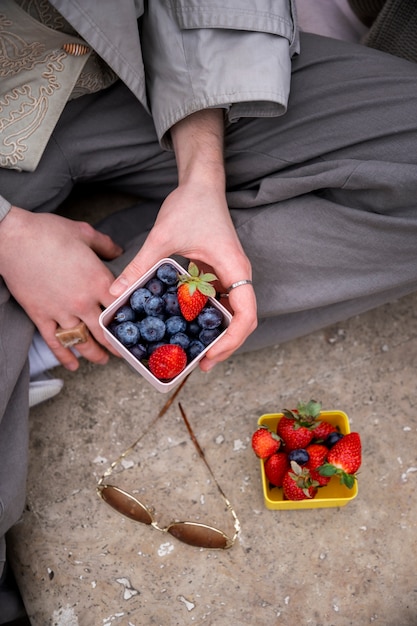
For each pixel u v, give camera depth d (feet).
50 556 5.63
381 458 5.88
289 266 5.29
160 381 4.54
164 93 4.90
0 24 4.21
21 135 4.87
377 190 4.96
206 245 4.83
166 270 4.53
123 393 6.06
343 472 4.98
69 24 4.47
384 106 5.02
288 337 5.93
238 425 5.97
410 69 5.15
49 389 5.63
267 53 4.67
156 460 5.87
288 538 5.66
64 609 5.52
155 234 4.82
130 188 6.30
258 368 6.14
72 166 5.59
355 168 4.85
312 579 5.58
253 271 5.35
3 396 4.92
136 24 4.45
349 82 5.09
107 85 5.27
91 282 5.10
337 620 5.50
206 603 5.54
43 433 5.92
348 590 5.56
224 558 5.63
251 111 4.91
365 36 6.15
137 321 4.63
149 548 5.65
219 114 5.12
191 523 5.55
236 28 4.61
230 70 4.67
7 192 5.21
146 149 5.67
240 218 5.30
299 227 5.13
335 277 5.36
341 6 6.77
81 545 5.66
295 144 5.24
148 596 5.55
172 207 4.90
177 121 4.91
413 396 6.09
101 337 5.41
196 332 4.61
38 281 5.03
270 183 5.16
